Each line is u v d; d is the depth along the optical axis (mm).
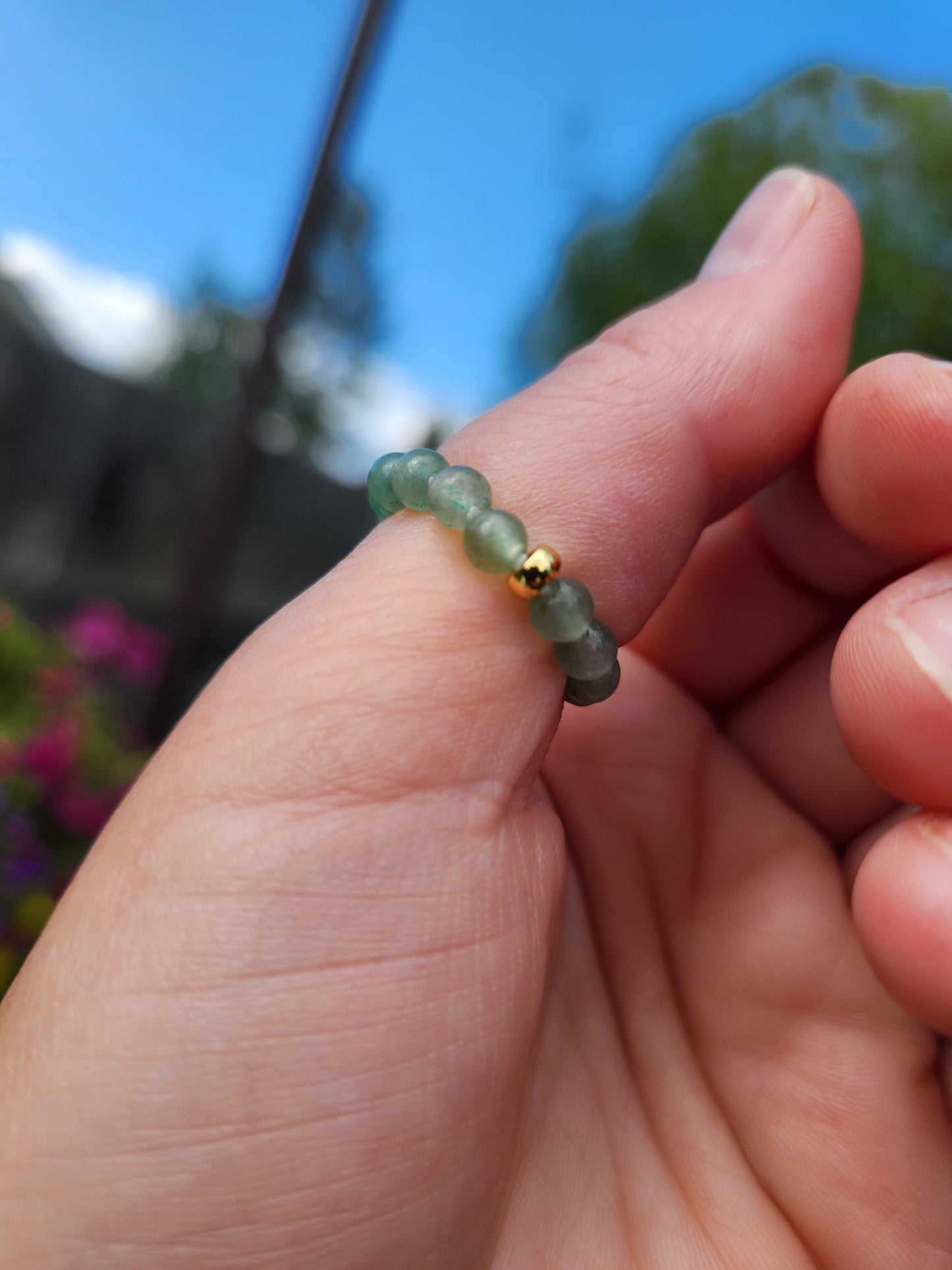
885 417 65
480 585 57
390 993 53
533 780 62
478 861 56
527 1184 63
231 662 58
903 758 60
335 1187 51
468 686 56
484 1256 59
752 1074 74
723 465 69
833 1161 71
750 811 83
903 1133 72
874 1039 74
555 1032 70
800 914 77
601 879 79
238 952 51
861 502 69
